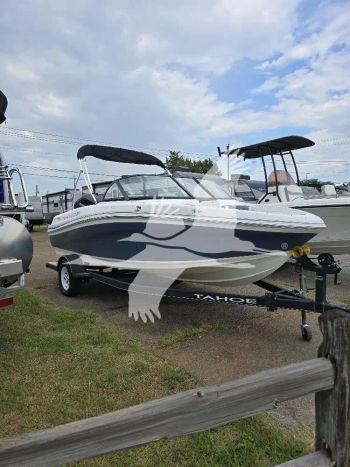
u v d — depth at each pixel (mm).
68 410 2639
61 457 1232
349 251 6145
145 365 3279
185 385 2975
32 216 18094
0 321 4410
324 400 1680
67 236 5551
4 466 1166
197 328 4172
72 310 4867
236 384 1471
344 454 1632
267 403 1509
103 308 5082
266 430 2385
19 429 2455
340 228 6000
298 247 3795
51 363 3340
